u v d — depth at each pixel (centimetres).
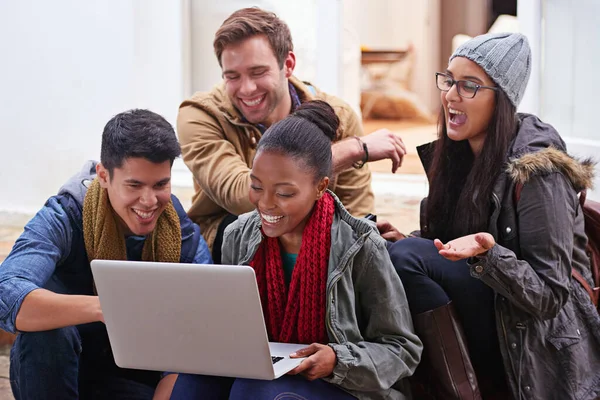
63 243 267
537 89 530
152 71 607
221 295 215
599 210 285
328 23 581
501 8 1041
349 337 242
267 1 591
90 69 571
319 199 246
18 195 576
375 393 241
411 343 245
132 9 586
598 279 284
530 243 254
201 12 610
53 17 563
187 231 282
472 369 260
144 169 252
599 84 496
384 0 1040
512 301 250
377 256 244
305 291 244
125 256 272
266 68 319
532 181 254
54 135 572
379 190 575
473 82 266
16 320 248
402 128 968
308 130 238
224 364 224
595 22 496
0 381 355
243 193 307
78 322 245
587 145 498
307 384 230
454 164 285
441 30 1045
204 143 327
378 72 1045
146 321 228
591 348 268
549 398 260
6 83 566
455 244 241
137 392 277
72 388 262
